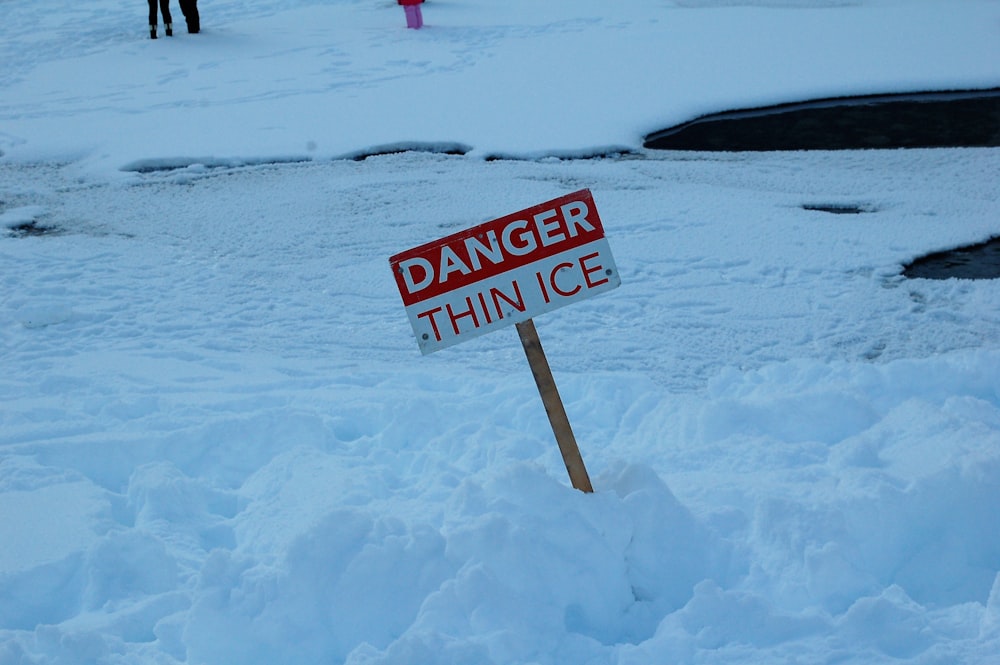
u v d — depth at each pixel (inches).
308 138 410.6
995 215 301.1
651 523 131.7
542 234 130.0
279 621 120.8
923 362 189.2
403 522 132.0
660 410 179.3
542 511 129.0
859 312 244.8
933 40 504.7
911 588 130.8
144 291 275.4
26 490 161.2
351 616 122.2
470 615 117.6
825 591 122.0
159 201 352.8
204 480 165.2
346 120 430.6
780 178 342.3
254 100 470.6
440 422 182.4
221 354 234.5
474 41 560.7
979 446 146.6
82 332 249.1
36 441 180.1
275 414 182.2
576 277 131.5
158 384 213.6
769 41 521.0
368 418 189.3
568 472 142.3
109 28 646.5
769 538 130.5
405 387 208.7
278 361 229.8
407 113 434.9
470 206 328.8
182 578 138.9
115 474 174.6
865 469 144.0
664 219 308.7
